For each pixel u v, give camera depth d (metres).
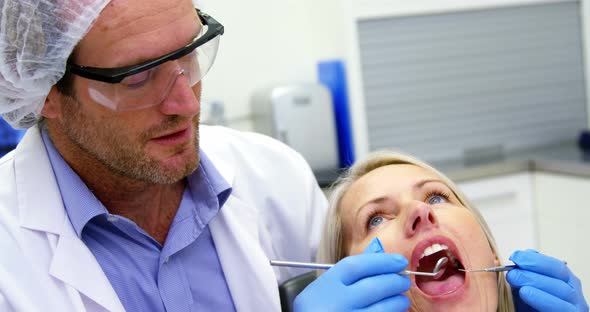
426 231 1.11
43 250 1.01
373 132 2.75
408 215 1.12
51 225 1.02
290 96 2.49
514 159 2.65
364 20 2.67
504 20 2.89
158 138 0.96
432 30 2.78
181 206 1.13
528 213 2.63
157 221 1.11
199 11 1.06
